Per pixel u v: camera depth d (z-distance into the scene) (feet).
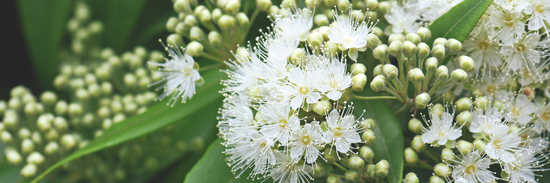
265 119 1.01
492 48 1.04
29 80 1.28
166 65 1.09
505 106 1.03
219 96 1.11
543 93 1.07
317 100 1.00
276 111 1.00
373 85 1.00
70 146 1.16
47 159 1.17
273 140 1.01
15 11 1.26
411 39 1.01
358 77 1.00
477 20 1.00
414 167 1.07
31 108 1.19
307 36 1.05
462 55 1.02
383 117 1.03
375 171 1.00
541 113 1.05
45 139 1.19
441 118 1.01
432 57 1.00
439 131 1.01
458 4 1.01
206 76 1.13
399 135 1.01
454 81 1.03
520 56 1.03
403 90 1.01
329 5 1.07
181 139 1.19
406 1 1.09
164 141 1.18
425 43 1.03
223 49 1.11
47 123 1.17
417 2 1.08
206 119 1.20
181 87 1.08
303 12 1.06
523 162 1.03
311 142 1.00
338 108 1.02
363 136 1.00
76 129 1.21
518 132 1.03
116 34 1.26
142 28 1.27
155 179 1.19
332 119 1.00
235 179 1.05
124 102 1.20
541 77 1.04
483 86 1.05
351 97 1.01
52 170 1.12
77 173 1.18
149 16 1.26
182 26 1.11
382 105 1.04
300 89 1.00
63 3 1.24
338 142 1.00
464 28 1.01
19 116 1.21
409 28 1.07
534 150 1.03
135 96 1.24
